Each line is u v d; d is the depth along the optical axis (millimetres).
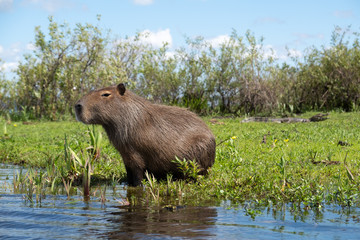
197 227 3672
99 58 18688
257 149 8359
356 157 7219
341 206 4477
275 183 5230
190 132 5805
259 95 18062
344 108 18719
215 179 5652
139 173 5797
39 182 5398
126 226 3732
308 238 3293
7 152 9445
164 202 4848
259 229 3580
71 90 18469
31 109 19438
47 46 18578
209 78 19125
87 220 3979
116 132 5633
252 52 18391
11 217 4113
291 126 12523
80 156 6504
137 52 19516
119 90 5609
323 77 18656
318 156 7371
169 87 19500
